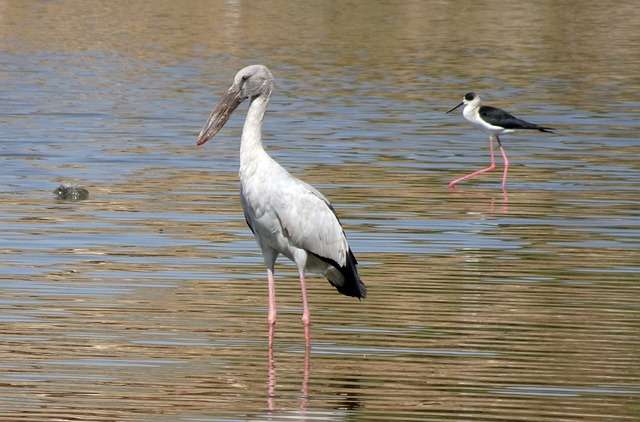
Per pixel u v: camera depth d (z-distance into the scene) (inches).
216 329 490.6
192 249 613.0
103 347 464.8
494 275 574.2
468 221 690.8
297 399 417.4
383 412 406.0
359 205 725.3
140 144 923.4
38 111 1065.5
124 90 1202.6
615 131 1018.7
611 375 442.3
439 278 568.4
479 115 885.8
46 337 473.4
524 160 902.4
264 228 480.4
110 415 399.2
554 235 660.7
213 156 880.3
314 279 569.3
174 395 418.9
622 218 705.0
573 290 550.0
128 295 531.5
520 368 449.4
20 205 707.4
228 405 410.6
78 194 731.4
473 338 482.6
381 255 609.3
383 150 917.2
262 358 459.5
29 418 394.6
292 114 1069.8
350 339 482.3
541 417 402.0
